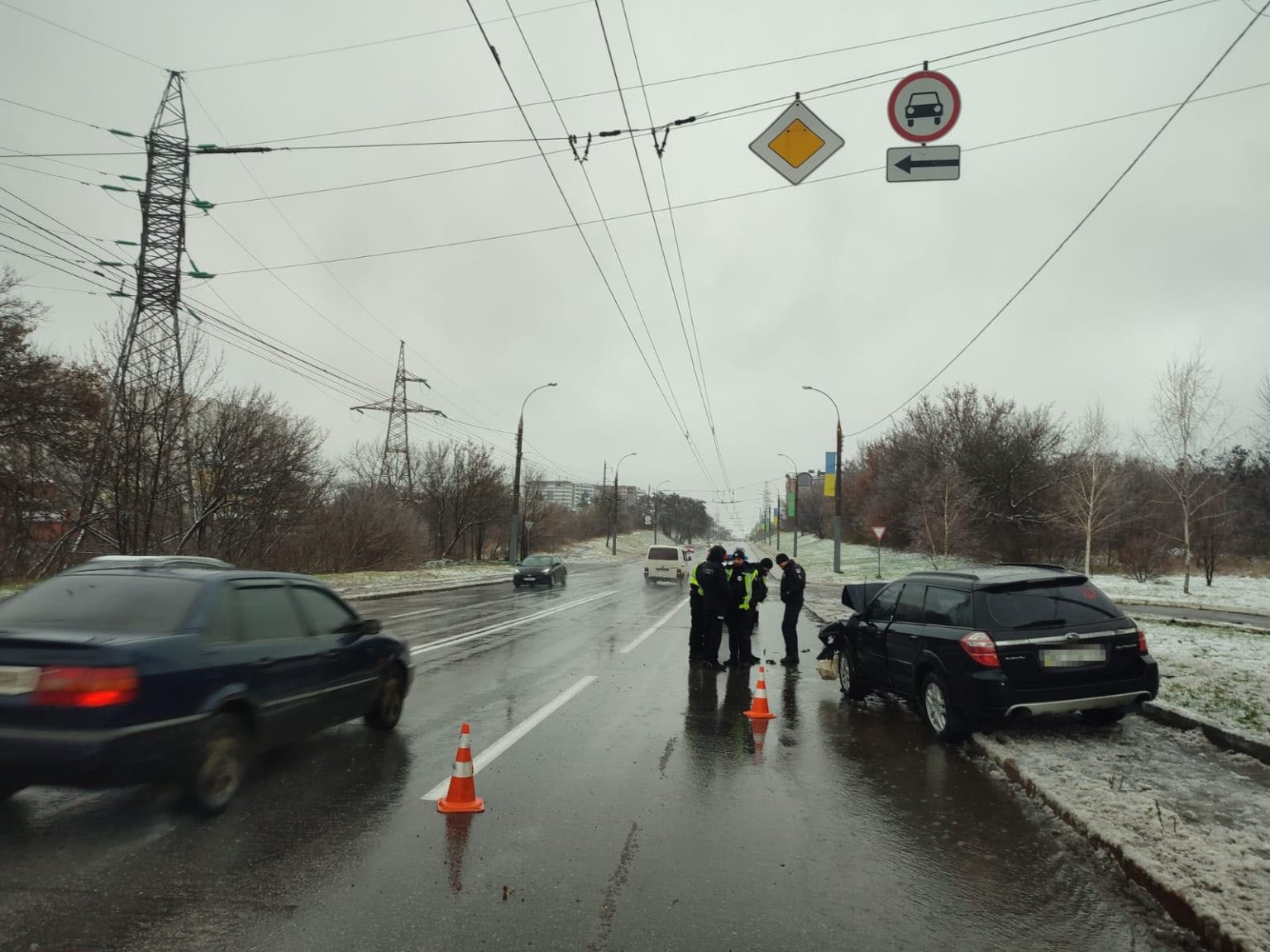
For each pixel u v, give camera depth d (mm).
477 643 13773
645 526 143375
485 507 51531
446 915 3586
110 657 4254
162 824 4680
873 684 8844
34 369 19438
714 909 3719
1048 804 5277
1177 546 38500
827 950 3342
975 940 3463
